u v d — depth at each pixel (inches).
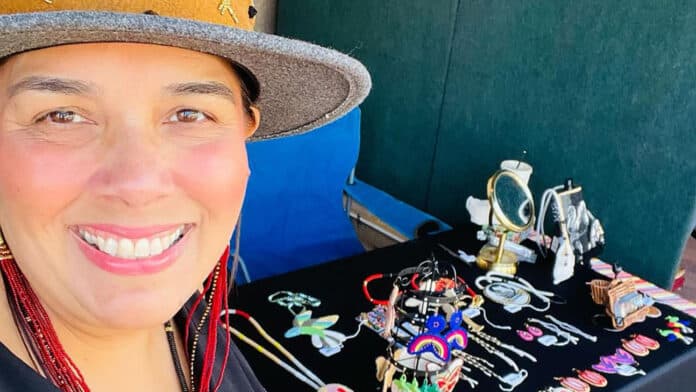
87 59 16.0
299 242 84.0
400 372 39.5
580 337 48.1
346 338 45.1
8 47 15.2
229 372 27.2
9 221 17.4
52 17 14.0
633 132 66.7
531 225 59.6
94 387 21.2
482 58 80.5
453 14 83.0
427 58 88.7
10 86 16.1
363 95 24.7
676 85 62.1
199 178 18.4
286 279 53.6
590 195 72.4
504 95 78.7
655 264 68.3
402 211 85.9
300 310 48.5
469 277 57.5
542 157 76.2
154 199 17.4
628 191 68.7
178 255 18.9
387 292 53.1
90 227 17.3
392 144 98.8
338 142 83.8
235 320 46.3
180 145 18.1
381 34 95.9
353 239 86.6
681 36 60.7
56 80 15.9
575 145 72.4
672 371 45.3
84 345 20.6
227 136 19.4
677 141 63.3
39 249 17.3
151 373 23.8
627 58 65.5
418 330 42.2
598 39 67.4
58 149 16.5
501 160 81.0
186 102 17.9
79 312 18.2
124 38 15.6
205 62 18.0
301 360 42.1
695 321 52.0
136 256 17.9
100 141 16.8
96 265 17.6
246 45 16.8
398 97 95.5
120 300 17.8
